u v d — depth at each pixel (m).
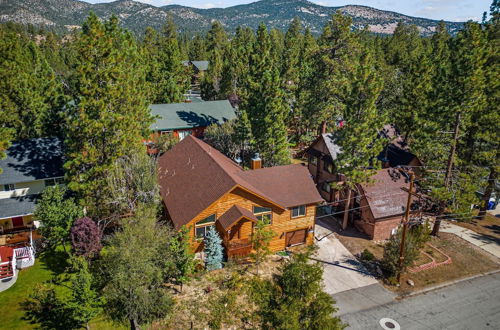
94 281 23.08
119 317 22.36
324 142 39.66
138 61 43.94
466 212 33.84
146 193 28.88
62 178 32.00
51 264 26.39
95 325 21.72
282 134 42.69
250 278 26.78
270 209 29.25
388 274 29.08
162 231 23.52
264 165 42.59
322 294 15.98
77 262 20.88
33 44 65.31
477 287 28.19
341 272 29.05
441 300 26.53
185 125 53.56
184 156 35.72
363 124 30.72
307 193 31.20
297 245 32.06
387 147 43.19
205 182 29.28
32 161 31.88
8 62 40.75
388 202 33.88
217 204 26.91
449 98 31.66
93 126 27.14
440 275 29.50
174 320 22.67
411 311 25.25
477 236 36.38
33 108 39.03
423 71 47.16
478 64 29.50
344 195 37.19
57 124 39.69
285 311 15.11
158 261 22.89
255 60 54.91
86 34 28.61
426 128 33.91
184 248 24.20
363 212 34.53
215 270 27.52
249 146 44.72
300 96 57.03
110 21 39.81
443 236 36.03
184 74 80.81
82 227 24.58
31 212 28.98
